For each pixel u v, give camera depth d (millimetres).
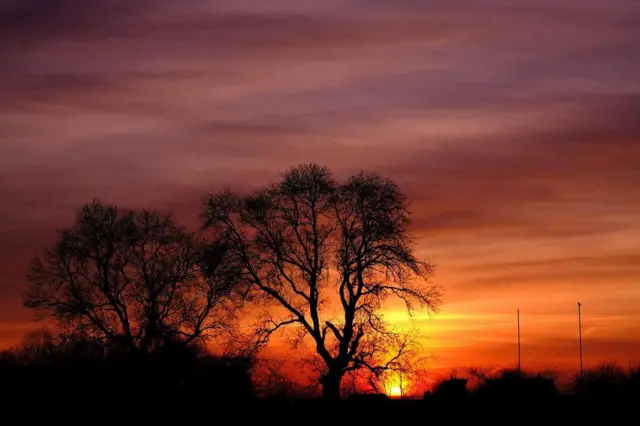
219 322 79188
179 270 79562
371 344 75000
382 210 76375
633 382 77375
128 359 74312
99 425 68125
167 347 74812
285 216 77250
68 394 70438
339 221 76812
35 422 67750
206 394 72625
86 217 79812
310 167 77625
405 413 72625
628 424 70500
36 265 79000
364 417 71625
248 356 75250
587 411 73812
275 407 73125
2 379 71000
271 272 77188
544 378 76875
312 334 76000
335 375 74812
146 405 70500
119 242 79500
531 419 71688
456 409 74062
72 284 78812
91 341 76438
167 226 80562
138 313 78688
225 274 77500
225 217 78375
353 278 75875
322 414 72125
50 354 74250
